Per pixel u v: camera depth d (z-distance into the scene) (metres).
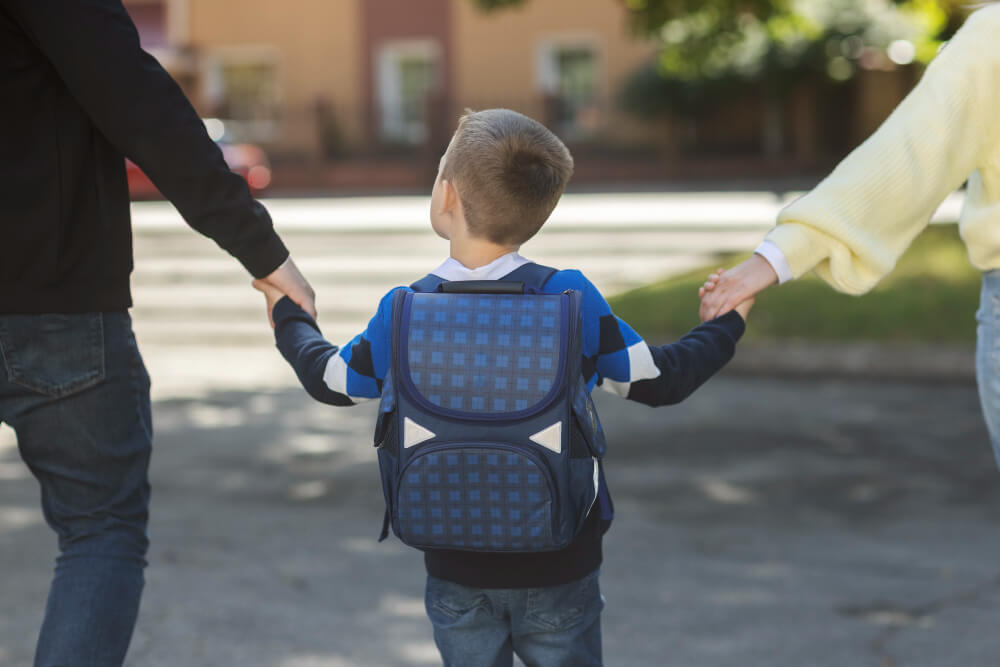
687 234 12.01
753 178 21.50
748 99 21.83
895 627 3.53
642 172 22.17
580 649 2.04
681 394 2.05
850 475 5.20
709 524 4.55
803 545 4.29
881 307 8.05
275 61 24.83
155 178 2.13
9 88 2.03
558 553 1.99
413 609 3.70
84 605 2.07
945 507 4.72
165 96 2.08
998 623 3.54
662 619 3.60
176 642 3.40
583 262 11.20
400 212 15.19
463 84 24.05
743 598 3.78
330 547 4.32
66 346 2.10
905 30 20.77
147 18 25.31
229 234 2.17
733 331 2.11
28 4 1.99
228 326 9.75
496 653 2.04
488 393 1.87
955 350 7.14
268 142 24.02
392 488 1.94
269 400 7.12
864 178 2.06
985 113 2.04
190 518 4.69
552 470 1.87
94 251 2.12
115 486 2.16
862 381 7.27
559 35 23.36
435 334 1.90
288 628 3.52
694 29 12.41
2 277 2.05
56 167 2.06
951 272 8.90
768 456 5.54
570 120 23.34
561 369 1.87
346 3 24.34
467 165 1.99
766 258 2.10
